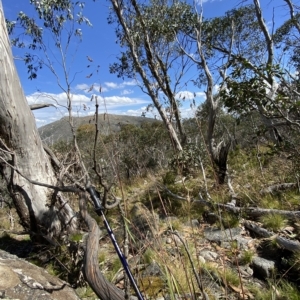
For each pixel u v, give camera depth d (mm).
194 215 4215
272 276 2682
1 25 3760
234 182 5430
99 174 2566
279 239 3033
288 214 3641
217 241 3361
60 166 4180
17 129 3846
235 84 3219
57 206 4062
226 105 3420
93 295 2592
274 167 5746
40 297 1949
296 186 4445
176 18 9453
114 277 2668
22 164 3953
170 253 2828
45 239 3965
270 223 3537
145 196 5395
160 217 4277
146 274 2492
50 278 2320
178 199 4887
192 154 6395
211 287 2389
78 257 3002
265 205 4164
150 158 8023
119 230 3875
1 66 3662
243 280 2635
